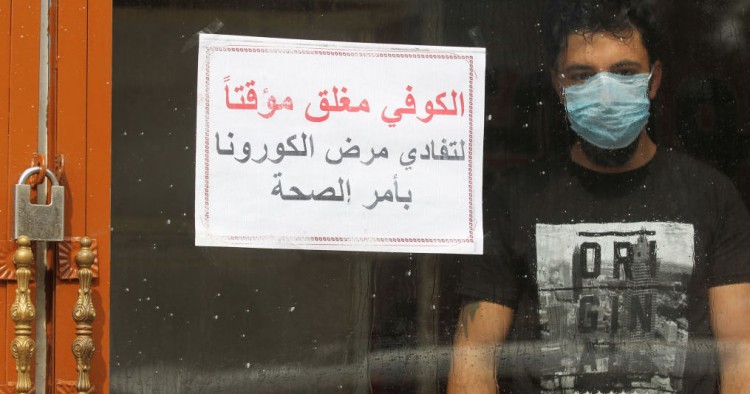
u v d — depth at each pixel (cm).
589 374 226
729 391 230
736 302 230
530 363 225
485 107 226
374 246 221
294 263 219
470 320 224
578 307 227
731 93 232
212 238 216
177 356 214
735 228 231
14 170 206
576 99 228
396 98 223
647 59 230
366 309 221
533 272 226
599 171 229
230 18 219
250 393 216
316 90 221
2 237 204
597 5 229
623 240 228
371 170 221
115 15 215
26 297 197
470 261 224
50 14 210
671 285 229
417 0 225
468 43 226
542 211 227
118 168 214
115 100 214
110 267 212
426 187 223
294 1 221
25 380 196
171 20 217
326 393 219
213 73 218
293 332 218
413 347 222
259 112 219
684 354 229
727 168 232
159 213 215
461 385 223
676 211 230
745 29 233
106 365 211
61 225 203
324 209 220
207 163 217
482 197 225
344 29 222
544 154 227
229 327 216
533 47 228
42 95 209
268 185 218
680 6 232
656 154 230
